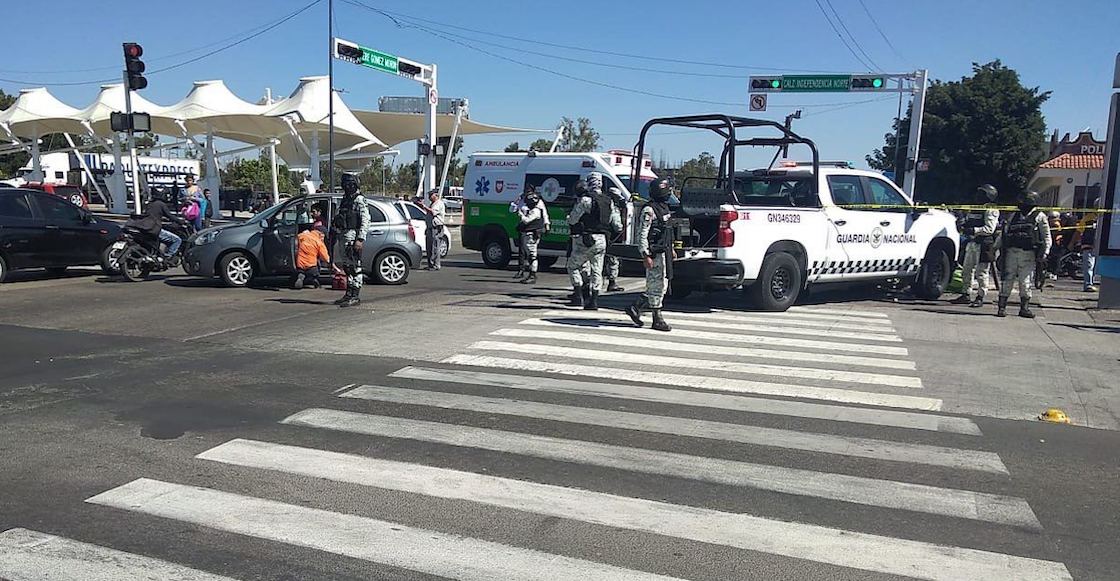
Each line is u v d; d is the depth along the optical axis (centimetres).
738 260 1043
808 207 1138
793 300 1125
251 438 531
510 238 1822
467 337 892
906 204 1265
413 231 1427
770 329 971
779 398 652
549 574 351
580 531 395
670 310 1122
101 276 1506
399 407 608
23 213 1367
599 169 1722
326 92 3584
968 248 1273
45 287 1327
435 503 427
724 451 516
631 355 805
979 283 1245
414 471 473
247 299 1197
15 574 346
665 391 667
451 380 695
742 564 362
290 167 4722
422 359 779
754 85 2880
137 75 1748
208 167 3716
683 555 371
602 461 495
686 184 1227
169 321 991
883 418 597
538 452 509
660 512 419
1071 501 441
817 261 1142
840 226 1159
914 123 2673
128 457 493
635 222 965
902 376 733
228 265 1334
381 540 382
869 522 410
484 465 485
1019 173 3938
